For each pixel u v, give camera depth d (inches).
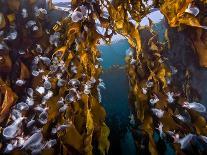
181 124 20.9
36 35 20.5
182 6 19.7
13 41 19.9
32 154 18.7
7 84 19.4
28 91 19.6
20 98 19.6
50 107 19.5
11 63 19.7
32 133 19.0
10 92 19.1
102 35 20.3
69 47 20.4
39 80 19.9
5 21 19.8
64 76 20.2
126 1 20.5
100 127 20.1
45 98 19.7
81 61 20.3
